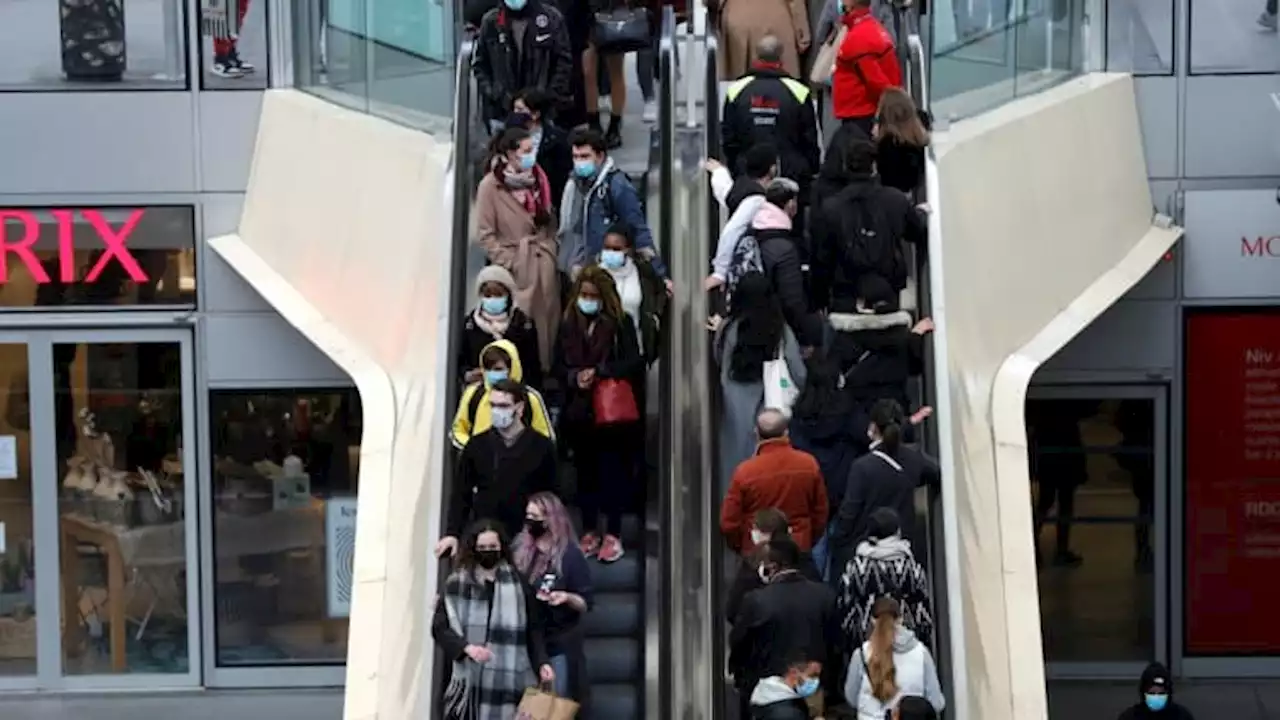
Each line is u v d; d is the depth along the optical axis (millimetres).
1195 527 16031
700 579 11023
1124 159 15500
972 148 13039
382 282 13930
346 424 15953
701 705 10508
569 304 10906
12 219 15742
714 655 9977
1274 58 15695
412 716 10617
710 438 10938
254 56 15836
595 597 11164
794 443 10953
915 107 12047
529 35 12711
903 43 13633
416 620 11578
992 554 12391
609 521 11250
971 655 11250
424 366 12820
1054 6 15352
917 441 11031
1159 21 15758
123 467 15977
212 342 15828
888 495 10047
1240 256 15797
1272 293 15797
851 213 11078
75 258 15781
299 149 15359
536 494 9828
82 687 16062
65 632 16109
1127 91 15711
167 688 16047
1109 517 16047
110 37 15656
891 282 11109
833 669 9703
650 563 11070
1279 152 15719
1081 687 15883
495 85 12820
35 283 15781
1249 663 16031
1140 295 15828
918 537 10711
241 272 15414
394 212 13766
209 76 15758
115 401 15930
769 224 11211
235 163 15844
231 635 16078
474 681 9469
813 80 13602
